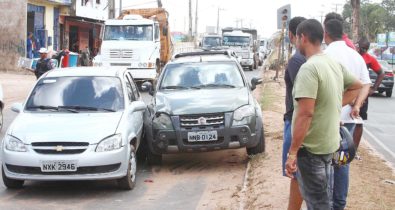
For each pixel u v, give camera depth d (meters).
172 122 8.44
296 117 4.08
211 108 8.47
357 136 6.66
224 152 10.08
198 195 7.21
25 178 6.93
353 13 25.09
